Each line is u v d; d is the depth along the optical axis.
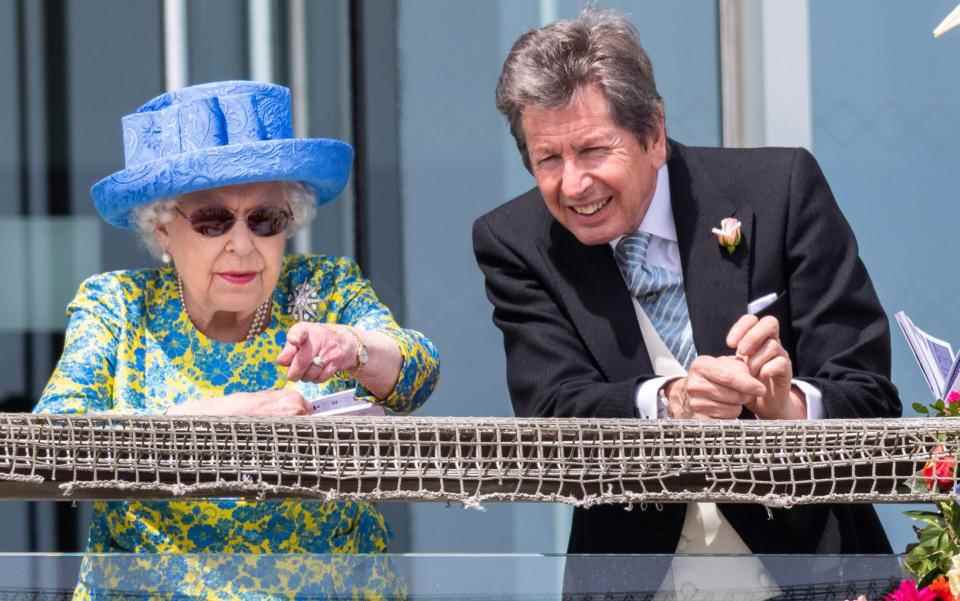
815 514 10.02
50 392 9.59
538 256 10.81
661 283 10.53
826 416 9.60
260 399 8.83
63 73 17.33
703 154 10.96
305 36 17.27
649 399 9.62
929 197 17.05
